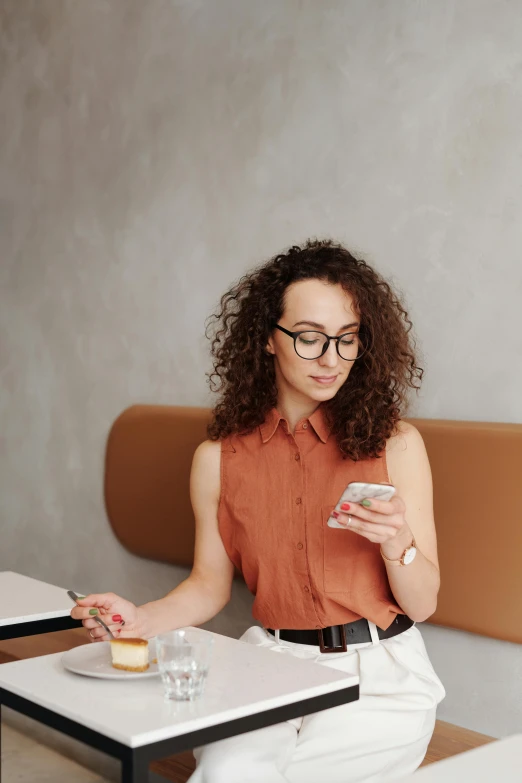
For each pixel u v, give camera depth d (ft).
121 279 9.75
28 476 11.03
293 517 5.52
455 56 6.80
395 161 7.21
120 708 3.78
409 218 7.13
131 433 9.25
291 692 4.01
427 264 7.02
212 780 4.29
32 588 6.32
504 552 6.29
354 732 4.94
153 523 9.01
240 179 8.48
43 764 5.83
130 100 9.60
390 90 7.23
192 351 8.98
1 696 4.17
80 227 10.24
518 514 6.22
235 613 8.46
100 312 10.02
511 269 6.50
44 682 4.14
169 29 9.15
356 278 5.50
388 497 4.36
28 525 11.06
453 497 6.54
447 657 6.89
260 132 8.28
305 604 5.42
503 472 6.28
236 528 5.77
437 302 6.97
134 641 4.29
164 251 9.25
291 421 5.75
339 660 5.29
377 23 7.32
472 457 6.44
